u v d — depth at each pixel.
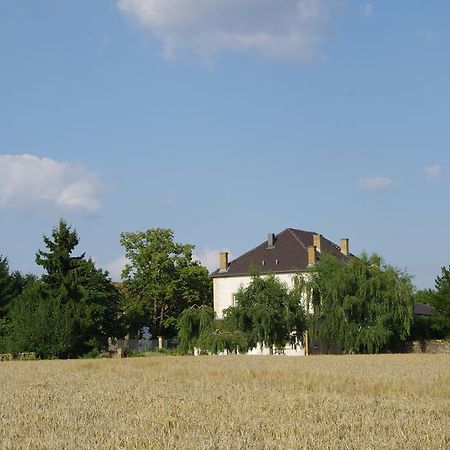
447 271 77.00
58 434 12.97
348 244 94.06
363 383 23.69
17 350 60.69
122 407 17.22
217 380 26.53
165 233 96.75
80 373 32.97
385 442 11.84
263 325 64.31
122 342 81.44
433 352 70.31
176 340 82.94
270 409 16.47
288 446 11.48
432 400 18.42
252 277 67.56
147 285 94.56
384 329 65.56
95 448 11.45
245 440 12.06
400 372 30.56
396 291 66.50
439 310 76.69
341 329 65.81
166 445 11.56
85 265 71.06
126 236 97.00
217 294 90.56
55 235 71.06
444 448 11.56
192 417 14.87
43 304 62.56
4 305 90.38
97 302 75.06
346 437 12.34
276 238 92.81
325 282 67.69
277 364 38.97
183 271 95.25
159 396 19.83
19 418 15.10
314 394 19.83
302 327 66.94
